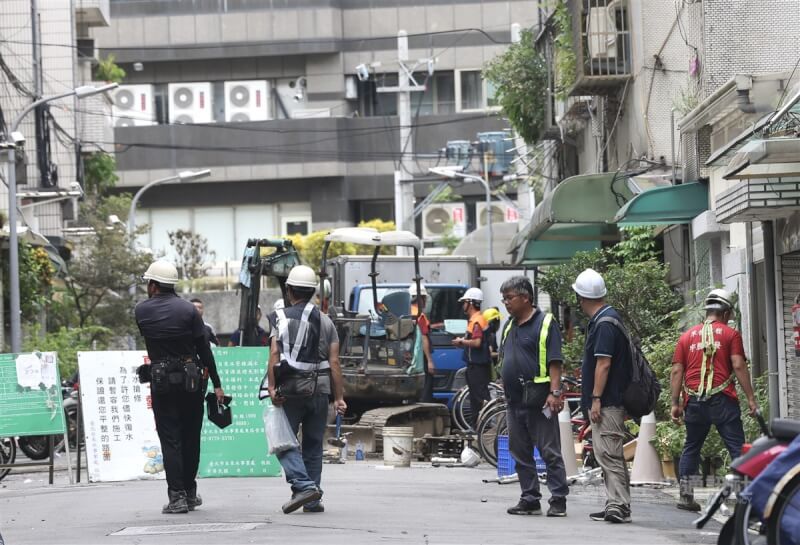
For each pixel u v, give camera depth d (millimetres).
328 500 34688
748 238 44438
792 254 41031
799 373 40875
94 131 119500
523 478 31750
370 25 178125
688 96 50562
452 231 164875
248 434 43875
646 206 49656
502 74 82688
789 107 31406
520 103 82500
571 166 81875
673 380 33969
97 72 134000
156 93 181000
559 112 79625
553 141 84750
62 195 88125
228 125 176875
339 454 50812
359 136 176000
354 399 55969
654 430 40125
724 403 33000
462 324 65000
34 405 44531
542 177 91625
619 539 27078
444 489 38438
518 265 75562
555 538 27031
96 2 121688
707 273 50875
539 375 31047
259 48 176875
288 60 179625
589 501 36375
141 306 31266
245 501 34688
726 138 46875
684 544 26484
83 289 97500
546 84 80312
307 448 31547
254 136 176250
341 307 67125
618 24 59594
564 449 41688
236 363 44188
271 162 176125
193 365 31281
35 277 81812
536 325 31203
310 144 175500
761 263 44406
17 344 70500
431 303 67125
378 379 55094
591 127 72750
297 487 30812
